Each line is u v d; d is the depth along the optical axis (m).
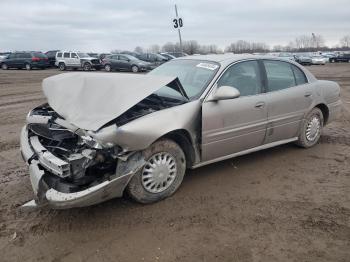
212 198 4.26
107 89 3.93
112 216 3.86
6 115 9.47
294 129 5.61
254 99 4.86
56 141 4.25
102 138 3.50
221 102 4.48
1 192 4.47
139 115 3.91
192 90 4.55
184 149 4.39
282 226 3.67
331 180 4.77
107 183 3.54
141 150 3.84
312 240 3.43
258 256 3.20
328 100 6.06
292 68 5.61
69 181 3.62
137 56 31.22
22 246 3.37
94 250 3.30
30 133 4.58
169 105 4.25
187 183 4.66
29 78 21.62
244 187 4.56
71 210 3.98
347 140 6.55
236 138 4.72
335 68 32.72
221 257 3.19
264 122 5.02
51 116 4.38
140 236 3.51
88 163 3.59
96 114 3.71
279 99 5.18
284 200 4.22
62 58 30.53
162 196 4.16
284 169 5.14
